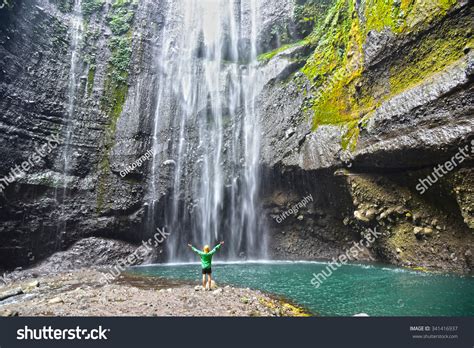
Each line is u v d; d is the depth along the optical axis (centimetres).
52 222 1677
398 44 1279
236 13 2517
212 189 2080
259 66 2281
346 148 1466
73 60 2005
